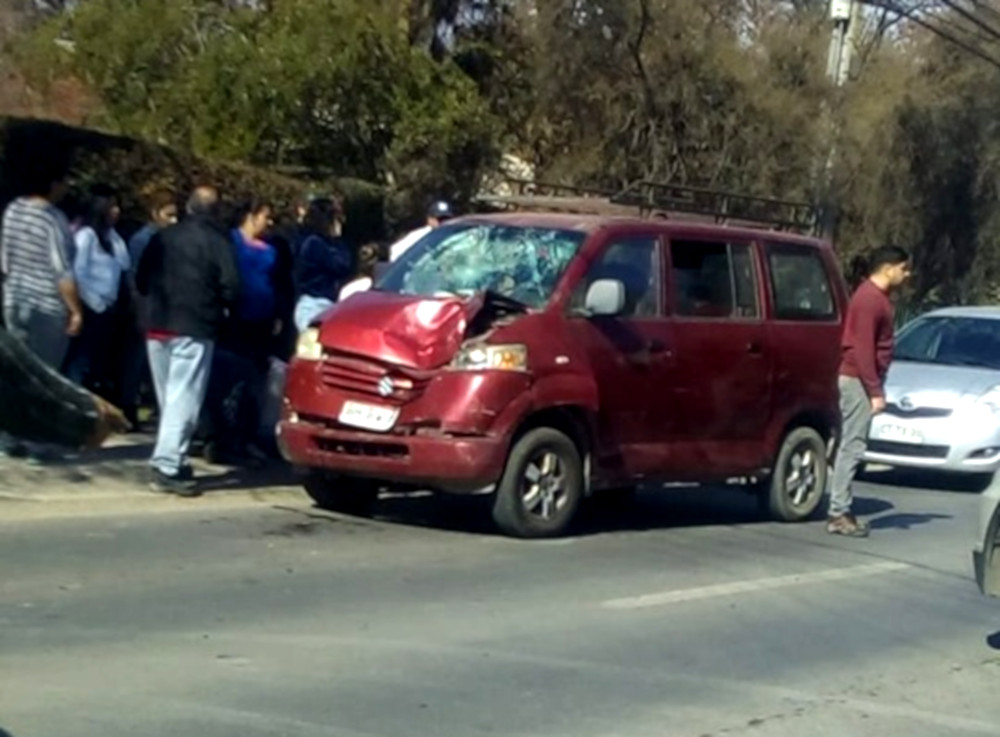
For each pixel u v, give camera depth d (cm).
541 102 2725
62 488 1226
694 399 1291
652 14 2823
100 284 1377
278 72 2105
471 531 1230
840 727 791
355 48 2134
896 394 1728
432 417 1164
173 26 2206
